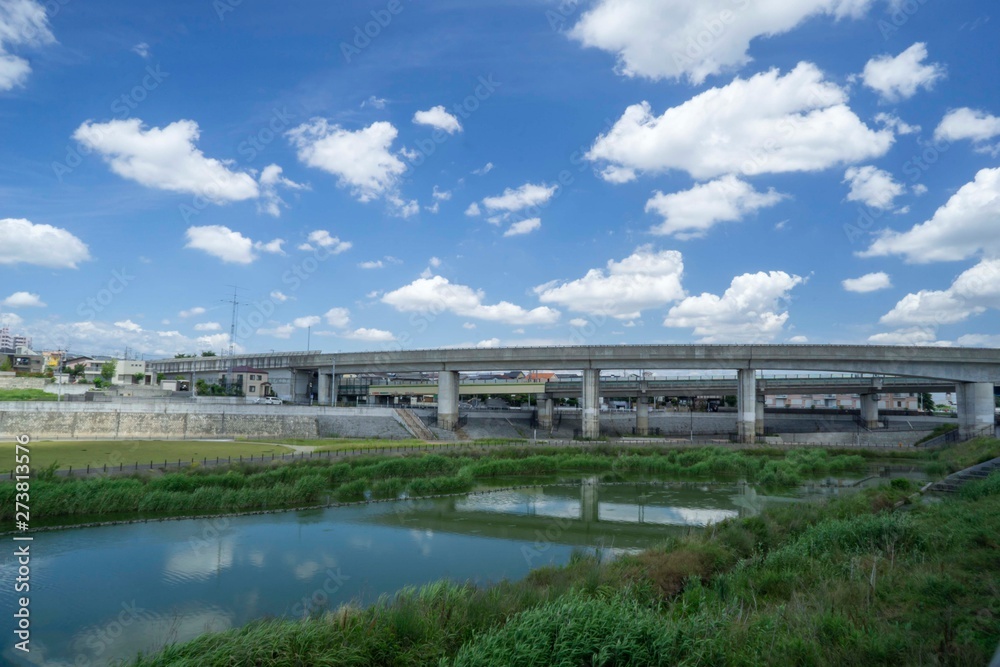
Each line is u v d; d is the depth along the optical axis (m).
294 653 15.15
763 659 12.82
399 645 15.88
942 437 95.75
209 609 22.61
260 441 79.81
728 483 57.19
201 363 133.25
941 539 21.80
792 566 21.62
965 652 11.55
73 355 150.12
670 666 13.21
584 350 101.62
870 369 92.25
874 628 13.63
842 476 61.75
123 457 56.41
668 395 131.88
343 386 149.25
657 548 25.84
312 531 35.06
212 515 38.50
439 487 50.62
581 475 62.03
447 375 110.19
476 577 26.39
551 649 13.79
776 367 94.81
